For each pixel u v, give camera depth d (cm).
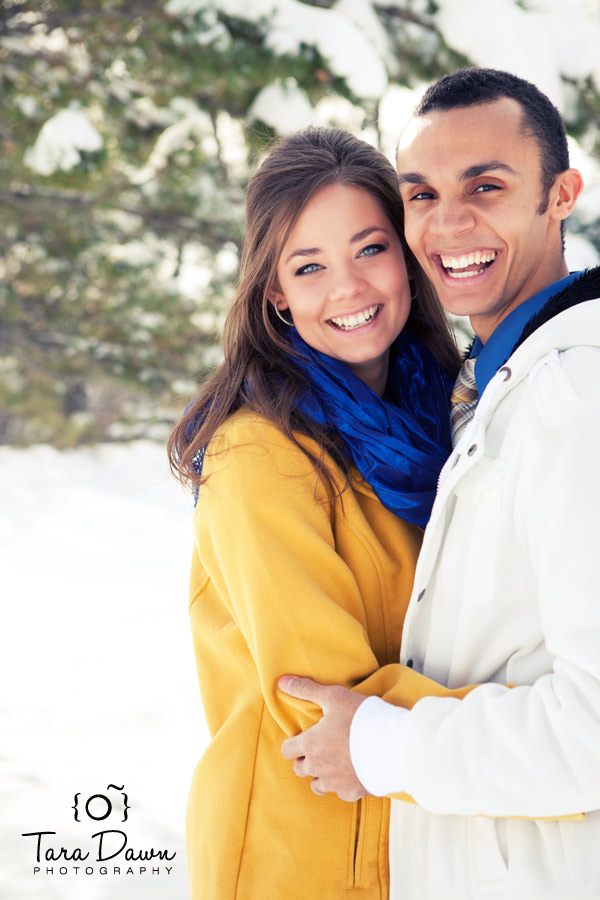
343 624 129
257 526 133
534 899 114
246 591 132
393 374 175
